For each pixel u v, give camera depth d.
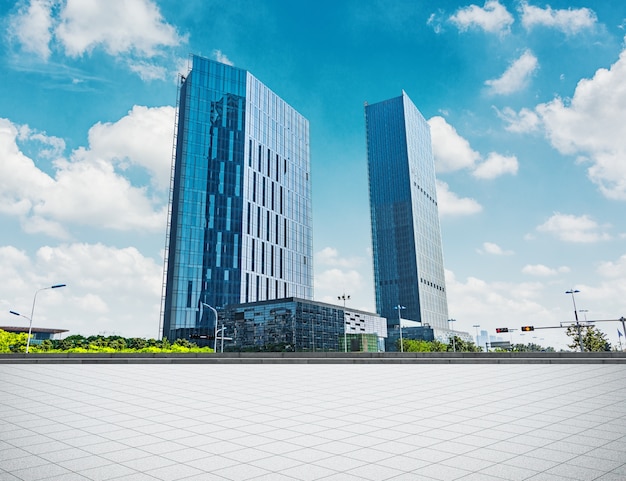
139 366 22.78
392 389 14.67
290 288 144.00
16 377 18.06
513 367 20.78
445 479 6.31
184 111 127.31
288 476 6.50
